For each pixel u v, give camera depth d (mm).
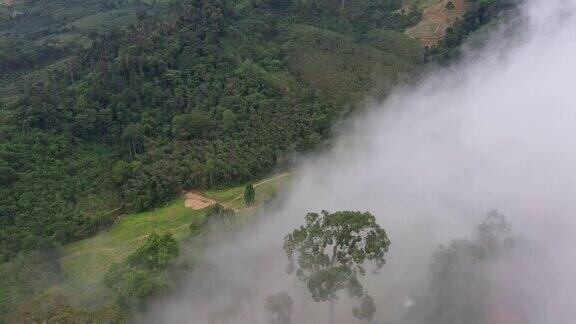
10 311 59500
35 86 106375
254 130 96875
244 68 107562
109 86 102375
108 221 83062
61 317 54188
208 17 116000
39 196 83312
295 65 115000
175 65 107562
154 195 86812
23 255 70500
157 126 97688
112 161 93312
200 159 92000
